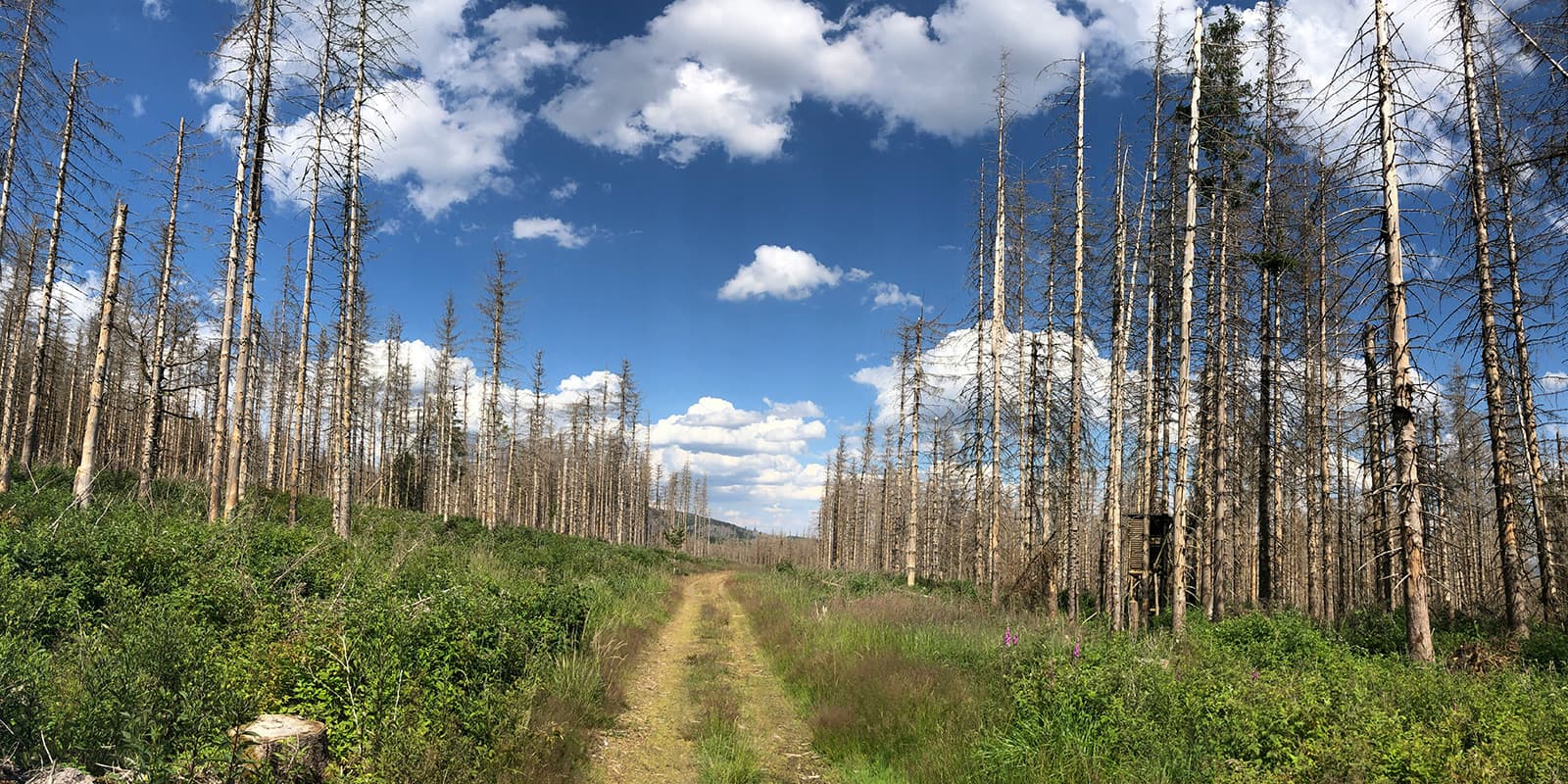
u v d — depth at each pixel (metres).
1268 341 20.64
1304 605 28.33
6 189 19.39
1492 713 6.86
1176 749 6.41
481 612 9.24
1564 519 17.64
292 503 23.19
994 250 22.44
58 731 4.61
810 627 14.67
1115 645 9.83
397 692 6.43
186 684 5.30
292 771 5.17
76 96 19.12
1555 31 11.33
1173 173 16.53
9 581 7.27
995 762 6.93
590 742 7.95
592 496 70.25
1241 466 20.86
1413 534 11.39
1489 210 13.92
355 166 21.14
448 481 44.38
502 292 36.34
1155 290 19.69
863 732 8.22
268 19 17.88
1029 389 23.94
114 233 18.83
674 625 17.75
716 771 7.27
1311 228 14.61
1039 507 24.42
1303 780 5.59
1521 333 14.77
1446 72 11.36
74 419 42.59
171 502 21.11
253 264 17.83
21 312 27.38
